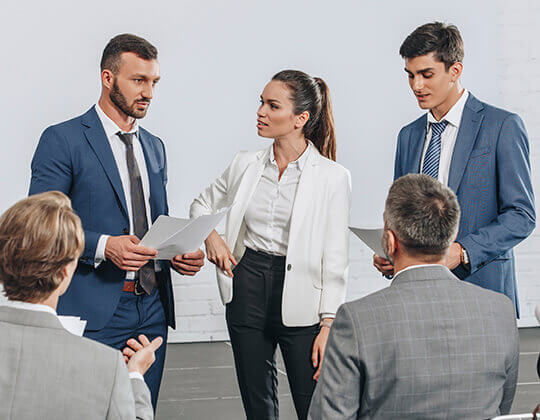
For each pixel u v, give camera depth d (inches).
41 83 176.4
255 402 88.4
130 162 85.8
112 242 79.0
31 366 44.5
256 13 185.8
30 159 176.7
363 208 192.7
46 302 47.1
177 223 75.6
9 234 45.6
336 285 84.5
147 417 51.5
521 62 197.6
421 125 94.8
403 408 52.4
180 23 182.7
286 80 84.4
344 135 190.9
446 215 54.4
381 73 191.3
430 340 52.2
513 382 56.4
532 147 199.5
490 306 54.1
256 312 86.7
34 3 175.2
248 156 90.6
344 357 52.7
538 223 201.5
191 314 191.8
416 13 191.8
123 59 82.1
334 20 188.7
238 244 89.2
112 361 46.8
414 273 54.7
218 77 185.3
